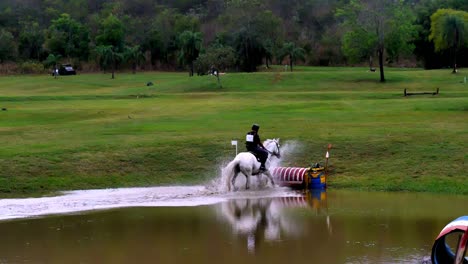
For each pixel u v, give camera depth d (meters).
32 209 20.81
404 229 17.09
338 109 46.94
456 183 24.95
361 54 96.62
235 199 22.83
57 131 37.09
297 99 61.47
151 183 26.78
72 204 21.81
